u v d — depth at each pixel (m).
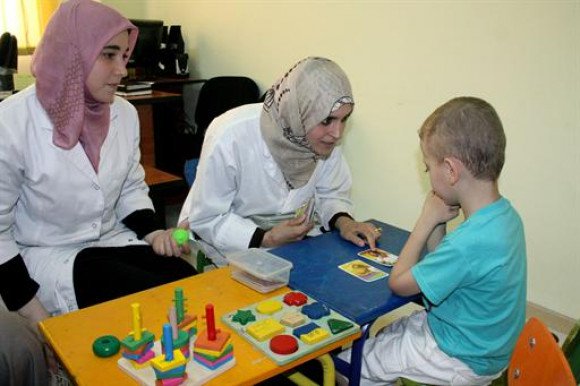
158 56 3.58
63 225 1.64
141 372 0.90
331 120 1.46
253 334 1.01
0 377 1.15
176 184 2.92
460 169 1.12
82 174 1.60
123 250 1.71
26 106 1.53
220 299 1.17
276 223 1.74
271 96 1.60
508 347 1.18
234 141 1.61
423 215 1.26
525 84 1.93
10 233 1.53
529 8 1.87
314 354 0.99
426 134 1.18
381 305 1.14
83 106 1.53
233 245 1.61
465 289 1.15
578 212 1.88
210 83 3.40
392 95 2.41
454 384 1.20
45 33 1.50
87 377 0.90
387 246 1.47
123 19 1.53
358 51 2.54
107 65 1.51
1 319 1.21
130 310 1.12
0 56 2.81
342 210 1.77
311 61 1.48
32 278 1.55
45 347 1.28
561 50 1.82
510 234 1.13
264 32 3.14
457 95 2.15
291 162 1.61
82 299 1.51
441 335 1.21
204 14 3.65
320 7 2.70
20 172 1.52
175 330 0.94
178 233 1.65
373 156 2.57
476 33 2.04
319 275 1.27
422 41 2.23
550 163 1.92
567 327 1.96
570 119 1.84
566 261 1.95
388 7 2.34
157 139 3.65
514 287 1.15
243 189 1.68
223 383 0.89
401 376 1.25
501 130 1.12
